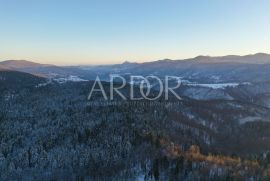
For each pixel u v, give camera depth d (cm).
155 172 17838
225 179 17312
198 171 17975
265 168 19088
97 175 19562
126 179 18275
